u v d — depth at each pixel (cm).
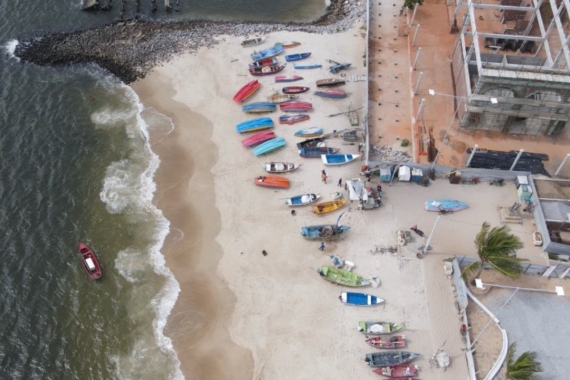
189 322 5941
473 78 7525
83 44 9388
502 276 6028
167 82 8656
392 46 8662
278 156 7450
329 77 8481
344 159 7262
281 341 5709
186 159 7569
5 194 7200
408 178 6794
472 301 5800
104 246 6688
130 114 8256
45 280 6397
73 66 9050
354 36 9231
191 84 8575
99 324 6025
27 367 5744
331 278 6103
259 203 6956
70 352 5841
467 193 6794
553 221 6244
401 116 7650
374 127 7500
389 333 5666
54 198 7188
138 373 5612
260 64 8738
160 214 6981
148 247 6650
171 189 7244
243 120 7988
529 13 8400
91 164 7600
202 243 6625
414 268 6178
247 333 5803
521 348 5453
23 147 7781
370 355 5506
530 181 6638
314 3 10338
